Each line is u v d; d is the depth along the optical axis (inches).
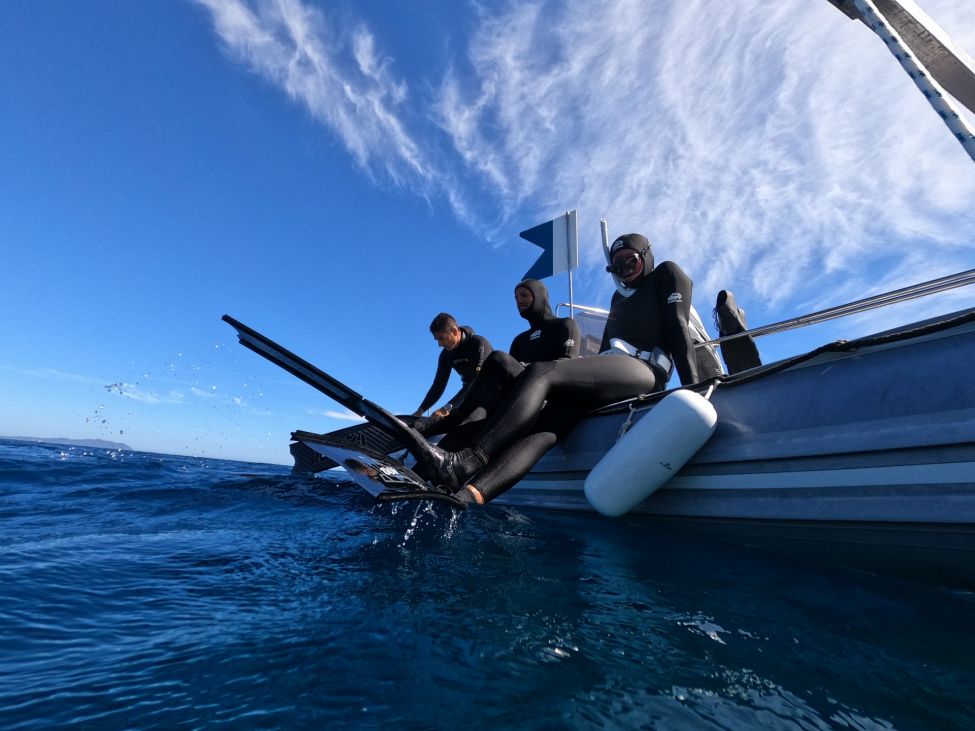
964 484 59.3
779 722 32.2
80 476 161.8
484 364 134.0
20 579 51.8
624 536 86.2
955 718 33.6
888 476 65.5
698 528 88.0
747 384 84.7
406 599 49.8
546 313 154.2
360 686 33.4
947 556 60.3
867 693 36.4
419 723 29.6
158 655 36.9
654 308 133.5
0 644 37.5
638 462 86.9
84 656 36.4
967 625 49.4
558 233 198.2
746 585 60.6
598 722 30.8
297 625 42.9
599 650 40.9
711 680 37.1
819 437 72.6
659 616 49.0
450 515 94.9
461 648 39.7
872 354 70.5
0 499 113.3
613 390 113.1
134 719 28.7
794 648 43.4
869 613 52.3
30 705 29.6
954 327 63.1
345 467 104.8
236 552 67.1
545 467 121.7
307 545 71.4
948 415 61.0
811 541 72.6
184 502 113.9
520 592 53.6
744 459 81.5
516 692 33.7
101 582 52.9
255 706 30.6
